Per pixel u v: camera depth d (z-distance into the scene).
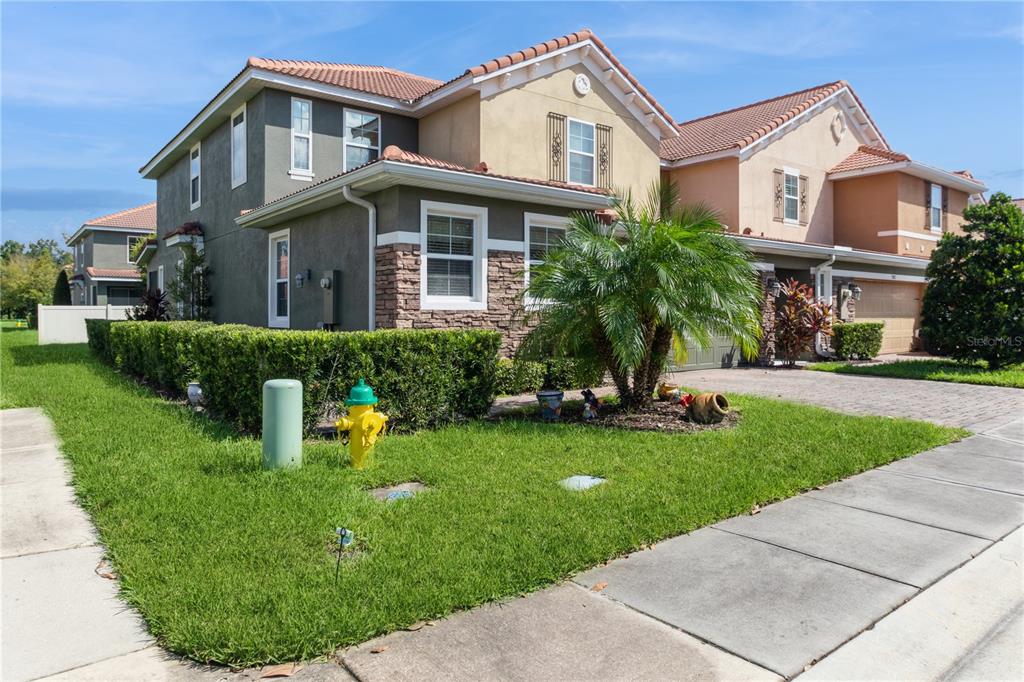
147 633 3.26
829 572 4.06
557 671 2.94
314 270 12.48
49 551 4.24
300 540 4.20
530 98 13.70
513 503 4.95
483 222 11.05
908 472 6.41
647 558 4.22
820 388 11.98
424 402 7.60
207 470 5.68
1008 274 14.18
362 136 14.47
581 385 10.52
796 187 19.42
